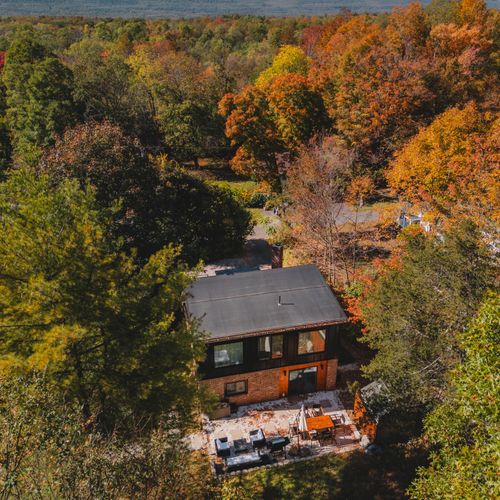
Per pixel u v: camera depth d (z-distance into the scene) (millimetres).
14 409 10734
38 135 51438
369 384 22625
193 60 80312
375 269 30609
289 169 38750
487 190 25875
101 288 15867
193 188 38375
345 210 41062
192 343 17344
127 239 34250
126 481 11781
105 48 91625
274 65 68312
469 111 30312
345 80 44625
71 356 15078
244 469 20078
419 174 29156
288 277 26266
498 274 16797
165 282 18188
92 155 32812
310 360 23859
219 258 39938
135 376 15969
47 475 9797
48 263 15469
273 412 23500
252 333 22359
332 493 18859
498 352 10703
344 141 42312
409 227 29766
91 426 14672
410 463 19844
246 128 47094
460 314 16375
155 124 62719
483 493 9977
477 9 57781
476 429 11719
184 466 14336
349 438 21812
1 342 14625
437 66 44781
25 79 53406
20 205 16703
